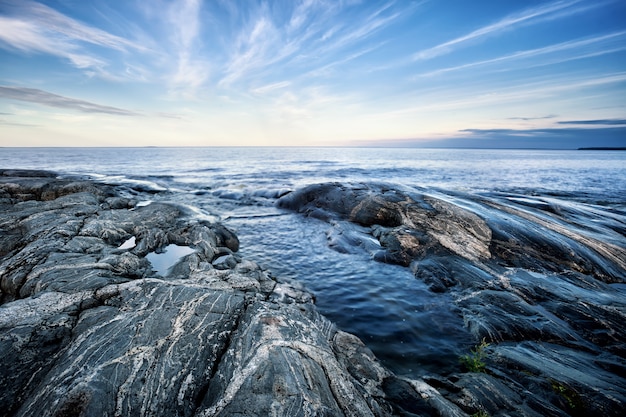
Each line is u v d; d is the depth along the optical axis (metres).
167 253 12.65
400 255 13.41
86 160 83.56
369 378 6.16
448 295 10.36
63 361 5.08
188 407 4.60
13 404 4.71
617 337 8.00
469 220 15.18
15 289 8.67
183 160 89.56
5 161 75.69
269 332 5.94
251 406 4.27
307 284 11.15
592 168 70.06
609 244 13.91
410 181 42.25
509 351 7.32
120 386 4.64
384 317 9.01
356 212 19.05
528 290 10.37
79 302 7.09
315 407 4.31
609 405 5.53
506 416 5.22
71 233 12.38
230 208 24.06
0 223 13.20
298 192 24.00
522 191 33.31
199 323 6.27
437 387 6.21
